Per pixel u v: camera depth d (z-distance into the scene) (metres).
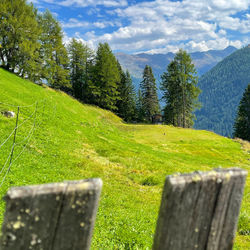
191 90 63.69
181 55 62.62
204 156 33.00
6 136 13.49
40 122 20.09
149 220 8.27
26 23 43.50
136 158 20.22
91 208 1.28
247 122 68.38
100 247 5.45
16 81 37.19
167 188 1.38
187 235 1.45
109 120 53.38
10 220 1.18
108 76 64.31
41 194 1.20
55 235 1.26
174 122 70.69
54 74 53.72
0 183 7.90
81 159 15.45
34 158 12.25
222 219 1.51
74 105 44.22
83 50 68.12
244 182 1.51
